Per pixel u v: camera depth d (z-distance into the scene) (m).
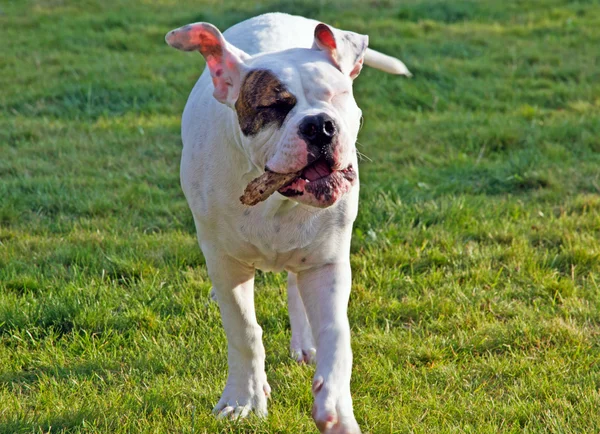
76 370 5.29
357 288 6.43
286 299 6.28
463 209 7.80
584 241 7.10
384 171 9.10
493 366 5.28
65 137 10.30
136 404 4.81
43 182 8.66
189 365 5.34
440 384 5.11
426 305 6.16
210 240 4.66
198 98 4.84
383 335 5.67
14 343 5.69
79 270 6.71
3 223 7.85
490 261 6.84
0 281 6.51
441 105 11.73
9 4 18.12
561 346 5.55
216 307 6.10
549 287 6.38
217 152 4.45
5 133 10.30
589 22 15.81
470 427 4.53
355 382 5.13
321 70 4.00
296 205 4.36
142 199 8.34
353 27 15.20
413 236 7.32
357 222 7.54
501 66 13.30
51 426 4.59
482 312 6.02
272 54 4.25
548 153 9.37
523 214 7.85
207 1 18.41
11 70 13.15
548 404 4.78
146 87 12.25
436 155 9.66
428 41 14.56
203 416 4.70
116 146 10.00
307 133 3.75
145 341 5.66
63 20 16.61
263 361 4.95
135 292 6.36
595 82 12.49
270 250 4.51
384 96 11.91
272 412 4.82
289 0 16.91
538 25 15.72
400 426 4.60
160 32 15.65
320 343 4.28
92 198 8.32
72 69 13.12
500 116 11.01
